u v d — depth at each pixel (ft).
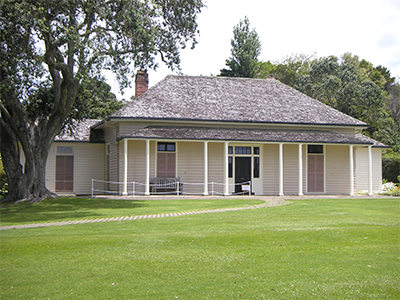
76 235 36.45
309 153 87.86
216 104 86.53
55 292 22.04
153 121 79.92
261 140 78.79
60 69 62.90
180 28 69.97
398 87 223.10
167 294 21.57
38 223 45.27
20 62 55.52
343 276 24.25
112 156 85.51
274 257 28.19
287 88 98.58
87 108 83.05
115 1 58.90
